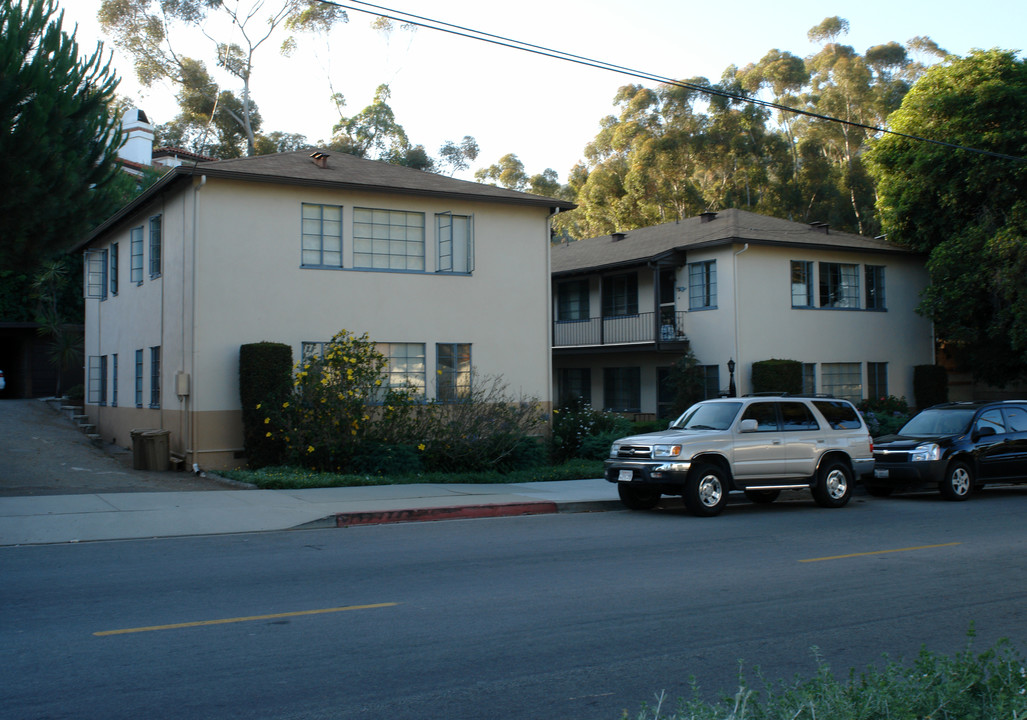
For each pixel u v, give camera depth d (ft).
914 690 13.35
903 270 102.27
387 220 67.72
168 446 62.39
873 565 32.09
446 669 19.40
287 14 148.66
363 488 52.37
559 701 17.48
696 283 94.73
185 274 62.08
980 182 92.07
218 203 61.36
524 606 25.26
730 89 165.48
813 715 12.13
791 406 49.90
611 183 175.22
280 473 55.11
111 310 83.46
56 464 61.26
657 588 27.84
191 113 154.81
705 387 92.12
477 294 70.79
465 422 62.90
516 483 57.93
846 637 22.33
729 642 21.76
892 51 183.32
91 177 52.29
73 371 107.65
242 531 39.47
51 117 47.03
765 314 90.84
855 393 97.30
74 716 16.35
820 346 94.58
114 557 32.89
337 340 63.77
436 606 25.18
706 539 38.22
